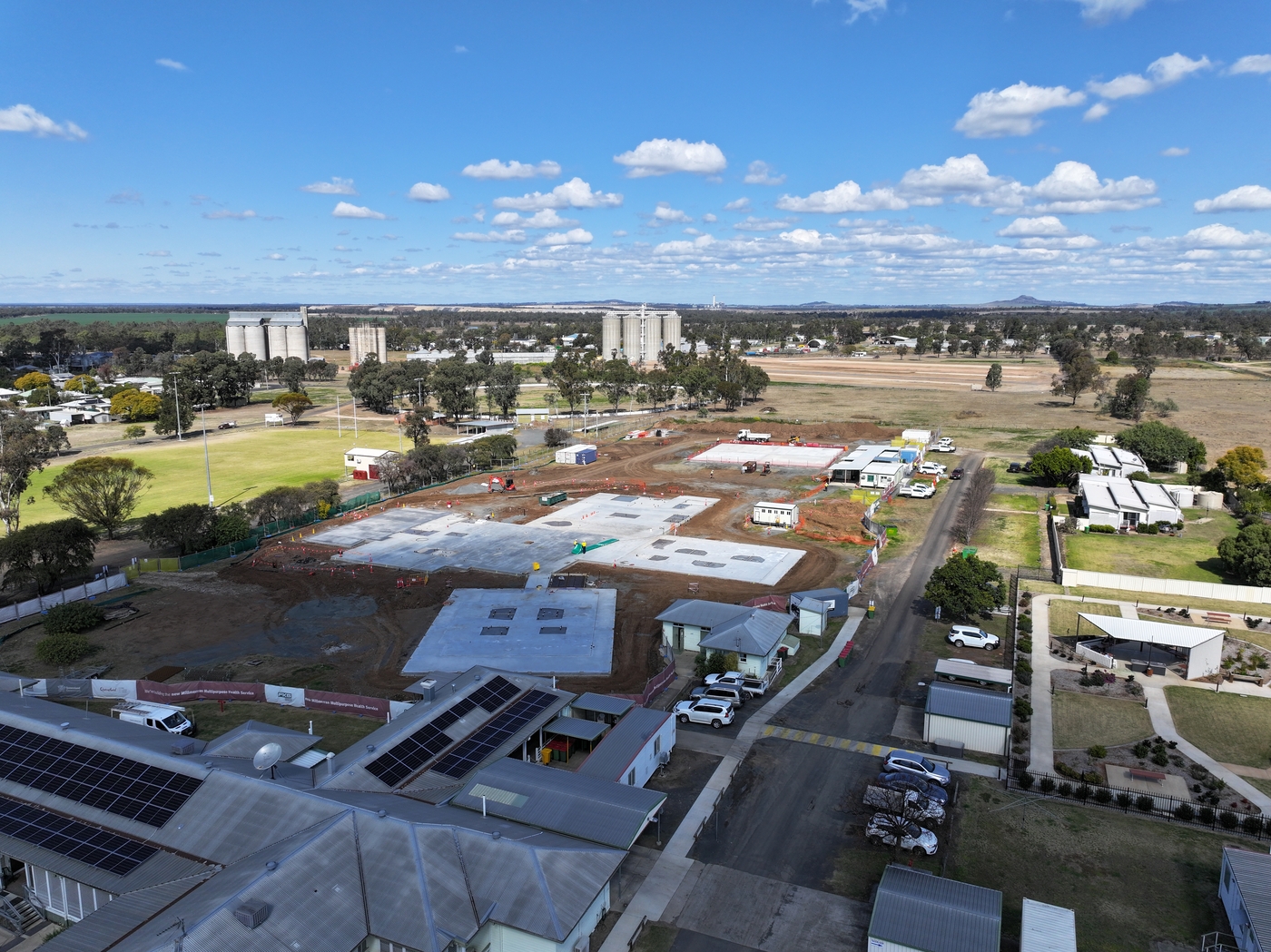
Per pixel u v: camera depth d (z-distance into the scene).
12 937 30.67
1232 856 32.19
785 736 46.03
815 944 30.23
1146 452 122.94
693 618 57.75
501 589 71.25
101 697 50.72
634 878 33.88
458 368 191.12
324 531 90.88
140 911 26.97
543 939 26.91
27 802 33.72
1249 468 103.88
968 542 85.81
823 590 65.69
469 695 42.38
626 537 87.75
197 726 47.19
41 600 65.94
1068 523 91.44
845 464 116.88
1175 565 78.06
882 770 42.41
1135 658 56.84
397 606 67.38
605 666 55.62
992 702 45.38
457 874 28.55
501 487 111.12
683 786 40.91
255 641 60.47
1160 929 31.03
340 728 46.94
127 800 33.28
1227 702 50.09
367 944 26.41
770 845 36.22
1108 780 41.28
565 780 35.84
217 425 178.88
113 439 159.25
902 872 31.84
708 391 194.62
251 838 30.56
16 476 96.31
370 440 159.00
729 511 99.44
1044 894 33.09
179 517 79.25
